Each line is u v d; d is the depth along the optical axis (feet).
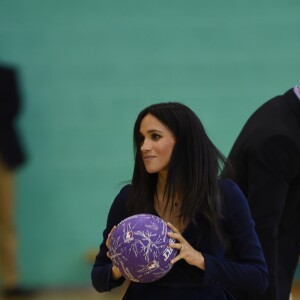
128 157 84.12
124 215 30.40
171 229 27.58
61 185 83.41
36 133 83.20
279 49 84.74
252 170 34.14
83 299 78.28
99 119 83.92
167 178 28.91
